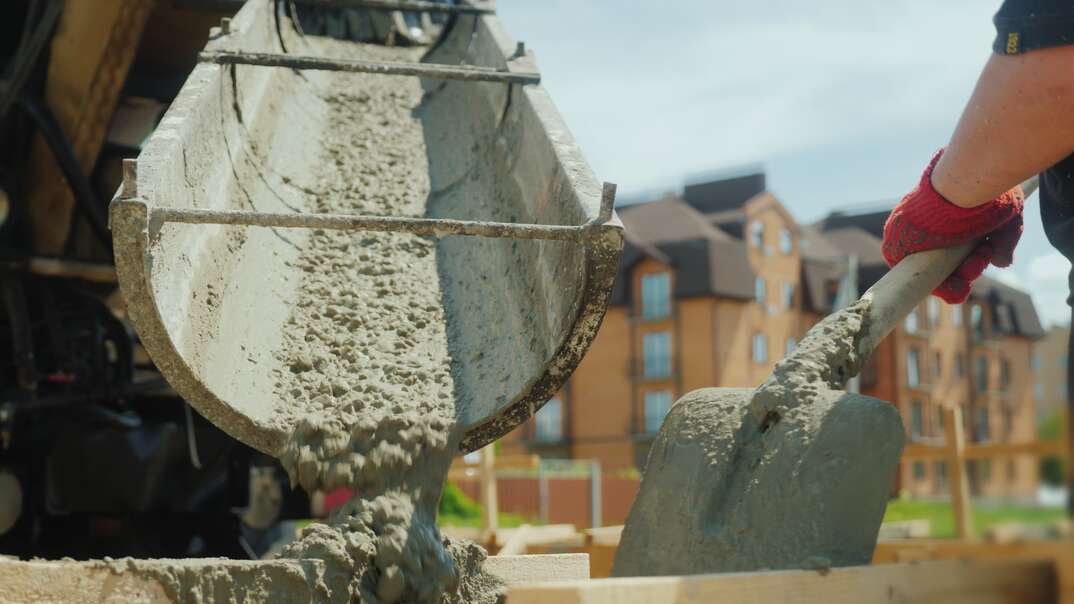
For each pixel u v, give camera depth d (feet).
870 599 4.95
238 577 5.49
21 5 16.22
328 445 7.29
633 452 123.95
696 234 125.59
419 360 9.91
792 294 132.16
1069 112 5.85
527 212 10.80
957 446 14.34
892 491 6.28
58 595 5.05
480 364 9.68
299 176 14.10
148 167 7.99
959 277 7.98
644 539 7.16
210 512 16.83
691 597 4.68
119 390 15.66
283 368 9.51
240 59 11.62
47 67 15.30
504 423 8.25
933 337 124.57
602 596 4.43
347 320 10.63
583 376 128.26
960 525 8.09
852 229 146.72
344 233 12.50
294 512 18.47
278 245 11.82
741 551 6.39
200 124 10.00
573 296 8.00
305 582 5.74
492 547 14.17
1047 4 5.74
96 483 15.43
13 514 15.29
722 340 123.03
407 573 6.35
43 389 16.01
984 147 6.45
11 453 15.47
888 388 122.72
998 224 7.47
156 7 15.46
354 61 11.80
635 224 130.93
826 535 6.10
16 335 15.16
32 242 16.01
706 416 7.41
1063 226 6.73
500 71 12.33
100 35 14.85
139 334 7.41
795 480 6.40
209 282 9.49
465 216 12.86
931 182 7.34
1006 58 5.99
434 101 17.28
